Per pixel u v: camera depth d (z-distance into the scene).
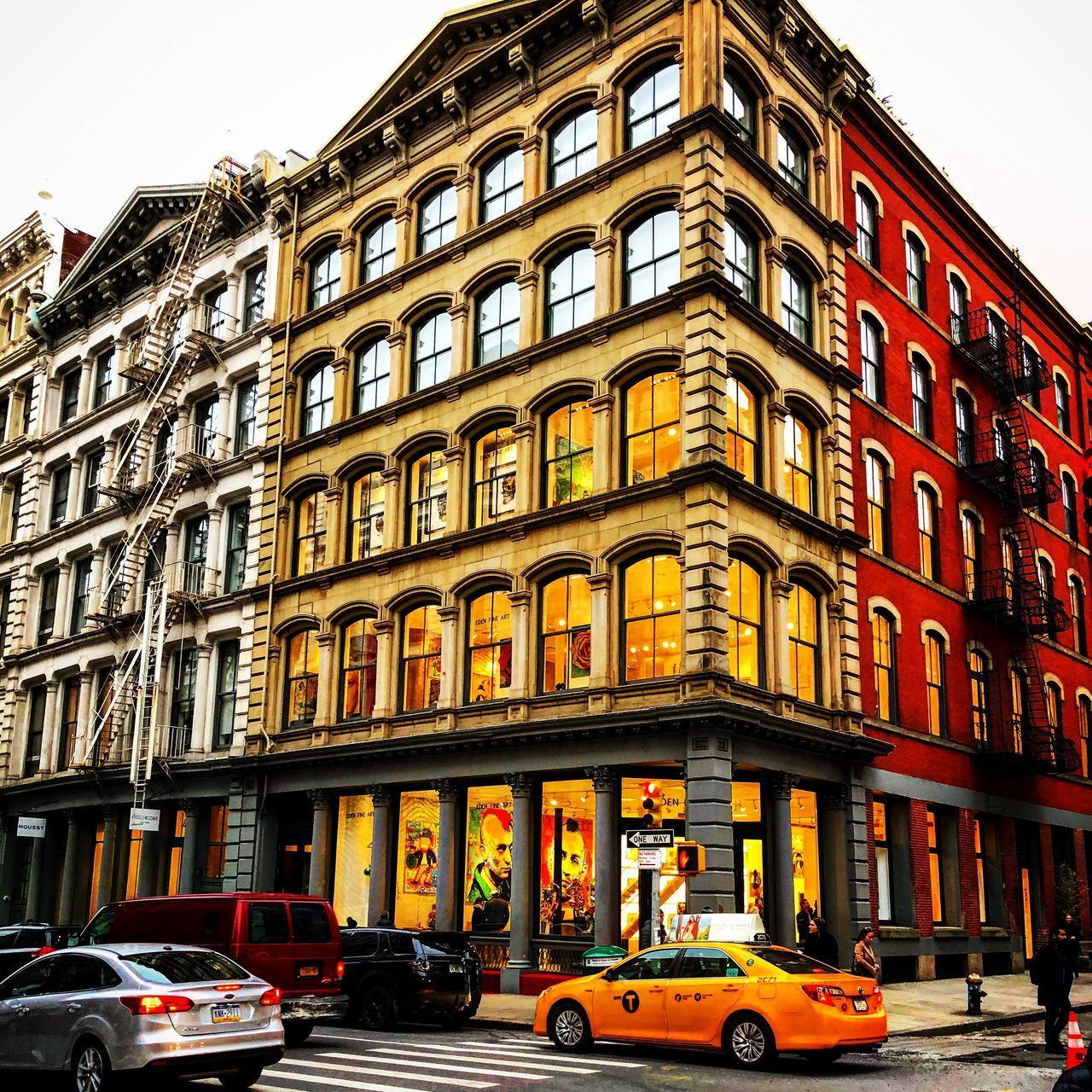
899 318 32.84
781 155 28.58
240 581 35.78
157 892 35.78
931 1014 20.92
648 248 26.22
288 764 31.16
